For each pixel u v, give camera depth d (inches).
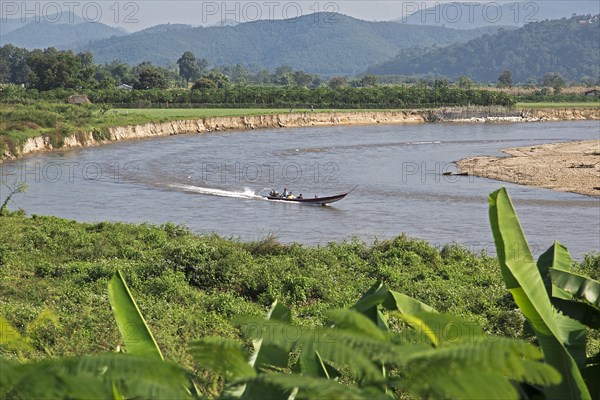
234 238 5251.0
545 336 648.4
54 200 6924.2
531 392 712.4
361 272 3380.9
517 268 655.1
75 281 2989.7
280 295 2859.3
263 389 594.6
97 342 1840.6
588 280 756.0
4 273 3161.9
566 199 6958.7
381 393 454.9
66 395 424.5
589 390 724.7
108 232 4242.1
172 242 3786.9
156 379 459.5
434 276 3240.7
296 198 6934.1
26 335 1731.1
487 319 2506.2
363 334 481.4
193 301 2647.6
